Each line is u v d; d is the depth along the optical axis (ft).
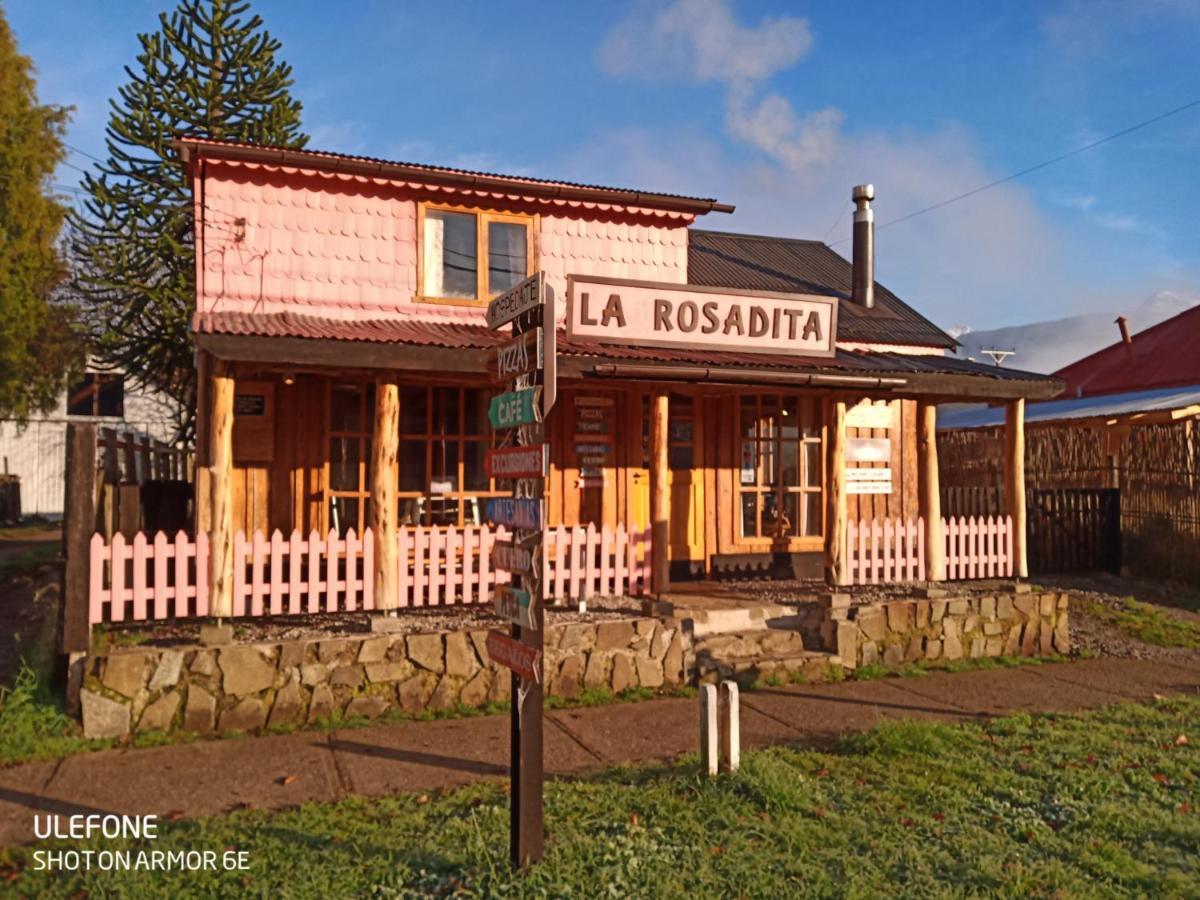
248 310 32.65
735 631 30.04
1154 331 76.69
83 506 22.58
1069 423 56.29
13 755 20.11
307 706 23.61
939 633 32.07
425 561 31.65
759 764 18.98
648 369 28.86
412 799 17.78
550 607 29.60
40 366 78.33
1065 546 49.67
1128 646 35.09
